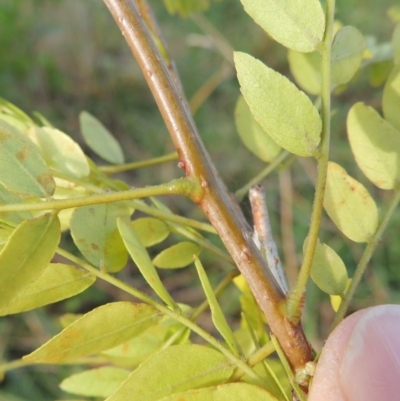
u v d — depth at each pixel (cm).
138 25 14
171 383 13
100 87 53
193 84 54
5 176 13
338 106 48
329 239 39
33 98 51
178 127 14
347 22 54
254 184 17
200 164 14
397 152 15
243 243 14
